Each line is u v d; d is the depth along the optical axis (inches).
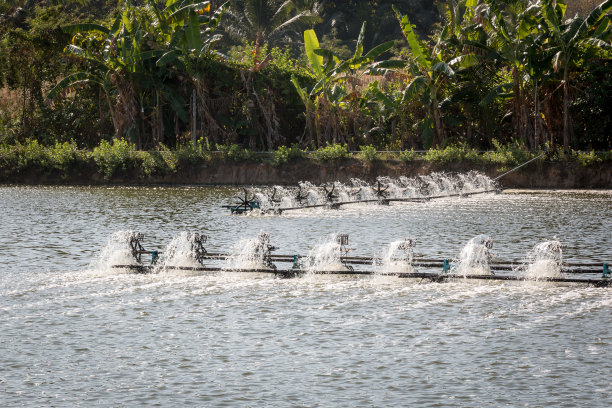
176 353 2304.4
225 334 2504.9
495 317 2691.9
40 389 2011.6
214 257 3752.5
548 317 2679.6
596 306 2834.6
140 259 3806.6
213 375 2110.0
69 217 6072.8
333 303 2925.7
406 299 2982.3
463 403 1895.9
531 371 2118.6
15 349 2349.9
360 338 2445.9
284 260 3651.6
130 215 6225.4
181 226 5472.4
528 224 5324.8
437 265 3518.7
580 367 2144.4
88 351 2330.2
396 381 2052.2
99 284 3321.9
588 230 4945.9
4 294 3125.0
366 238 4741.6
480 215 5989.2
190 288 3223.4
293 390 1991.9
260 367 2172.7
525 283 3245.6
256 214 6279.5
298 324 2623.0
